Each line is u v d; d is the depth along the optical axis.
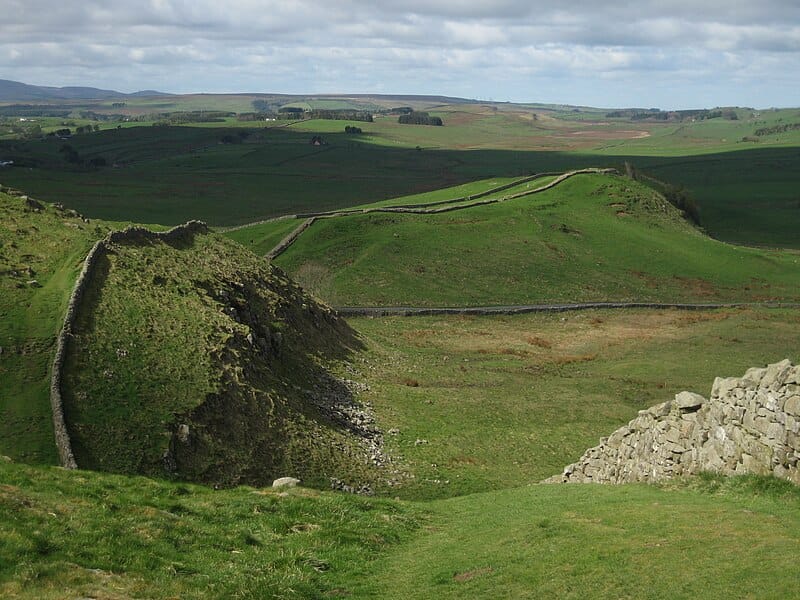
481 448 54.09
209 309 56.34
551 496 28.75
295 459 44.75
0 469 23.14
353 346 79.12
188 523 22.33
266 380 52.81
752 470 23.89
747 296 128.38
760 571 16.23
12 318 47.84
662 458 28.73
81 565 17.75
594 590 17.08
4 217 62.88
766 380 23.70
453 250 133.38
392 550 23.20
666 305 118.75
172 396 43.91
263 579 18.80
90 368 44.16
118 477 26.12
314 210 182.75
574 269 133.12
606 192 172.00
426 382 72.88
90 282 53.34
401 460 49.66
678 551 18.34
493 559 20.62
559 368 82.94
